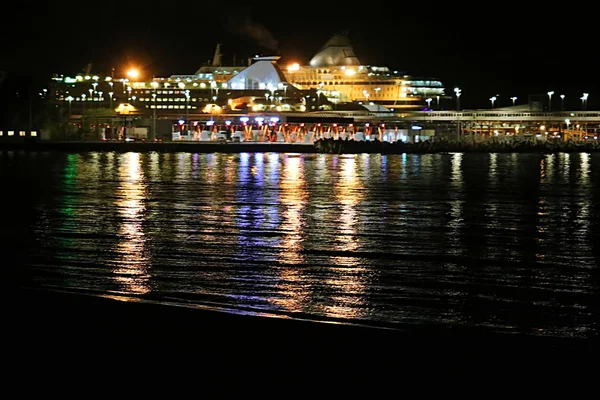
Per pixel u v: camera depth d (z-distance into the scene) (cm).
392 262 2539
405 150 12544
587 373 1071
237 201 4653
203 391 986
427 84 16825
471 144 13300
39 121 13938
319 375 1048
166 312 1376
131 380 1016
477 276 2300
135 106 14938
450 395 989
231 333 1241
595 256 2730
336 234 3234
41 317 1323
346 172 7325
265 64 15738
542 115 14325
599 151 13462
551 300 1945
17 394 967
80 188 5516
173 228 3372
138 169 7494
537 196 5194
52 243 2883
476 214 4122
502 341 1247
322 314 1736
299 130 13938
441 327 1622
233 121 14062
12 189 5419
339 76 16562
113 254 2619
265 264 2444
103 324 1280
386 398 973
